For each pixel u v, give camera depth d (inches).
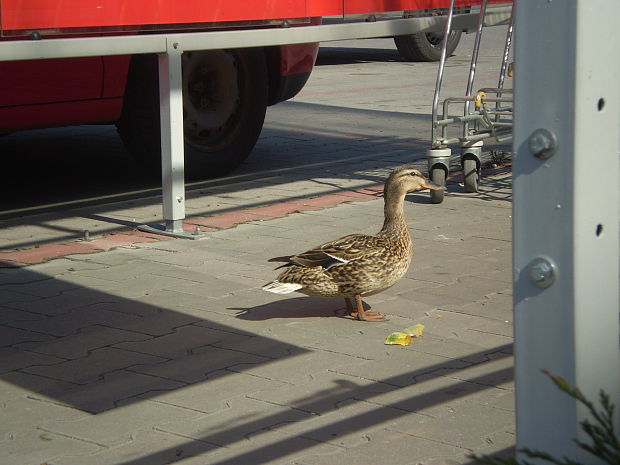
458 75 950.4
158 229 394.0
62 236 389.4
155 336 270.8
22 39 391.5
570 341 113.7
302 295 310.7
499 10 522.6
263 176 514.3
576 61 109.3
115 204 450.3
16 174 518.6
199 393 230.8
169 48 368.8
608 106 113.3
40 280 325.4
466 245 367.2
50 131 650.2
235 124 501.7
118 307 296.0
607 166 114.4
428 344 263.4
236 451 199.9
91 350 260.1
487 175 507.5
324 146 609.0
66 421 216.5
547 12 110.6
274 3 418.6
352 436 206.4
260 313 291.4
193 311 292.5
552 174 112.6
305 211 428.1
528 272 115.3
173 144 380.5
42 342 266.4
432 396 227.8
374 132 659.4
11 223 413.1
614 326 118.1
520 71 113.1
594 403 115.8
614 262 117.4
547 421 116.6
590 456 114.6
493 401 224.8
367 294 280.2
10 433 210.2
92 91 436.1
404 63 1068.5
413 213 421.1
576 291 112.6
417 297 305.1
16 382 238.8
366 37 442.3
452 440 203.9
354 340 267.3
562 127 111.3
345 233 386.0
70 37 376.5
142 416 218.5
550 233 113.5
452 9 443.5
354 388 233.0
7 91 410.0
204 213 426.6
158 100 463.8
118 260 351.3
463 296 305.6
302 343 265.1
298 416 217.2
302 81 543.5
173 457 197.9
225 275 331.3
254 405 223.8
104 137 630.5
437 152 438.0
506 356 254.4
